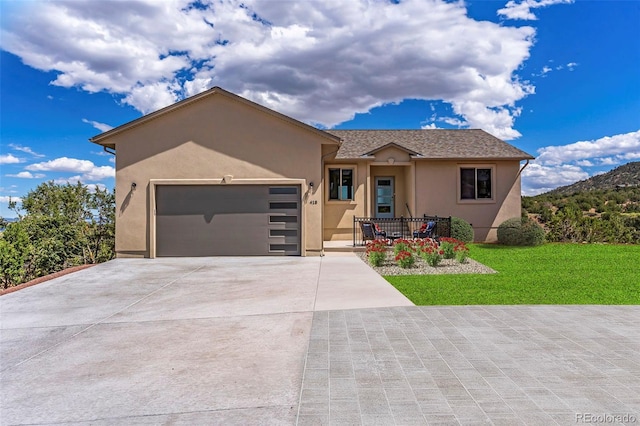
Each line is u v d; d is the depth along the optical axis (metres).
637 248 16.31
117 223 13.95
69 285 9.54
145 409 3.57
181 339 5.53
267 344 5.25
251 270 11.38
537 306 7.12
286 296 8.07
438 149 19.25
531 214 24.44
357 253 15.16
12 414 3.53
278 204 14.18
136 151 13.98
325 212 18.67
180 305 7.51
